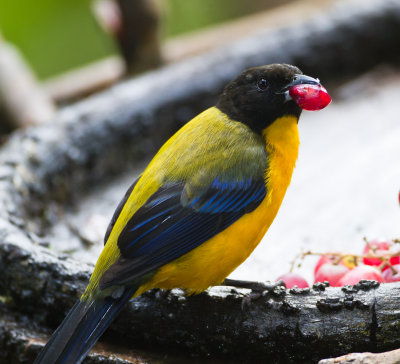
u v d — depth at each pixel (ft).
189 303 25.11
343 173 38.99
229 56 45.75
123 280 23.13
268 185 26.35
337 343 23.09
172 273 24.59
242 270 32.07
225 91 28.40
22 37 62.85
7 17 62.03
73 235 35.32
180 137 27.32
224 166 25.98
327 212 35.73
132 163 42.16
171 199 25.14
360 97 47.44
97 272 24.22
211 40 55.93
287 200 37.47
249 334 24.18
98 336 22.75
